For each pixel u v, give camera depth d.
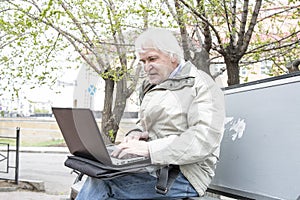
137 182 2.00
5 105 5.91
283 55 3.89
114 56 4.81
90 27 4.54
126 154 1.98
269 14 4.02
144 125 2.31
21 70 5.18
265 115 2.11
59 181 8.53
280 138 1.96
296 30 4.02
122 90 4.71
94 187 2.06
